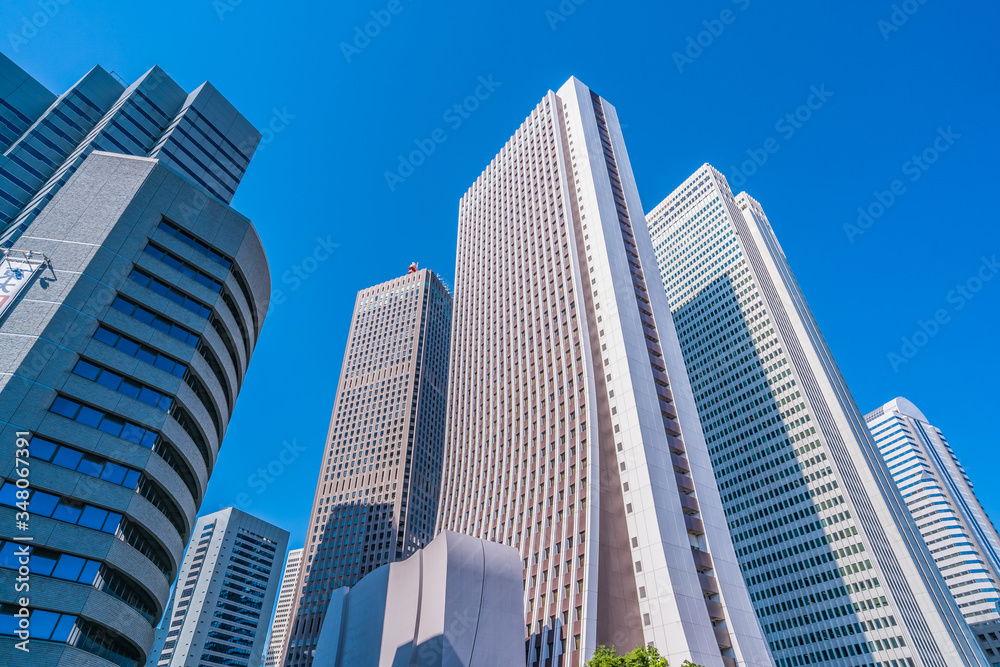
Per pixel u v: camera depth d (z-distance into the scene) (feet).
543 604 227.81
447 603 193.77
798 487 433.07
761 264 547.49
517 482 284.82
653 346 287.89
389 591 232.94
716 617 205.16
